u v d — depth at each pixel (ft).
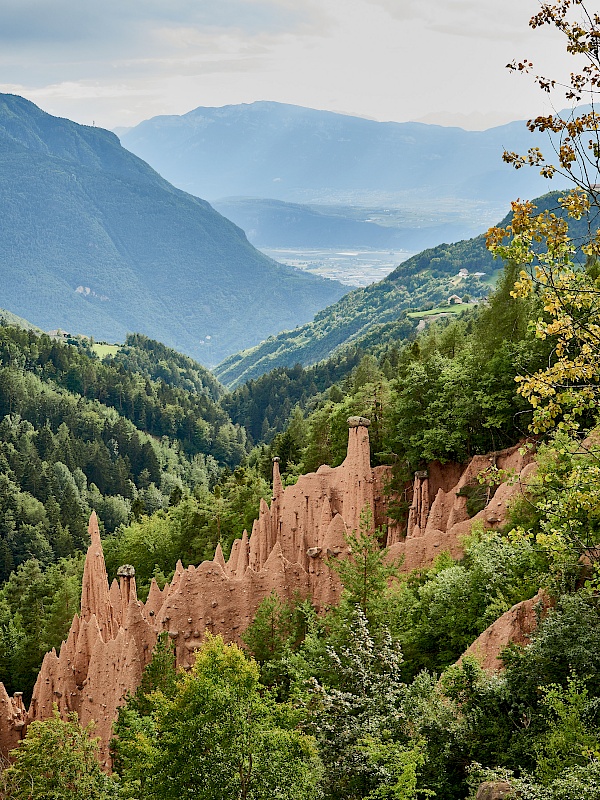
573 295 104.27
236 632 196.85
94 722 173.99
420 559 196.13
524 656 119.75
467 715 115.34
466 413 218.79
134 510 440.86
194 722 112.27
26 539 601.62
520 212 102.73
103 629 216.74
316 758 113.39
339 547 204.95
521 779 95.45
